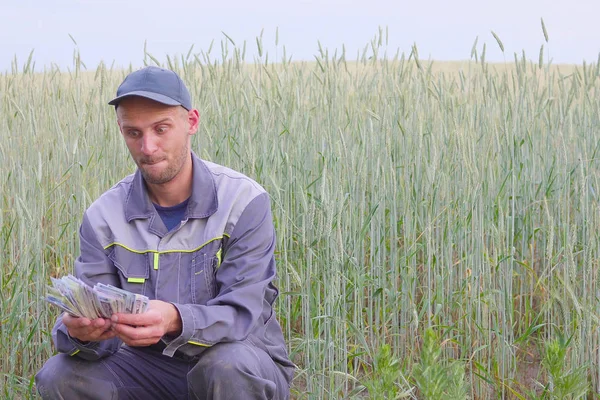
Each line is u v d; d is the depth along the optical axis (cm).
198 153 458
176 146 259
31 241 372
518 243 467
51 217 472
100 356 265
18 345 389
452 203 429
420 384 252
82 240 274
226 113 480
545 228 452
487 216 405
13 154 484
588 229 369
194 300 267
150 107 252
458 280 438
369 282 402
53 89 544
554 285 401
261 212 271
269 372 265
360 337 338
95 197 408
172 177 262
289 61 514
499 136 456
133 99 252
